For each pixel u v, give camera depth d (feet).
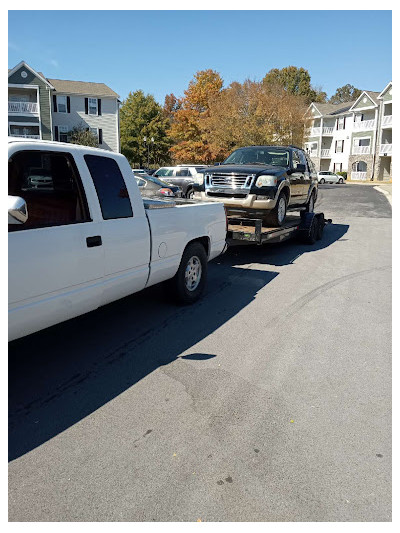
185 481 8.06
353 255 30.37
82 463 8.48
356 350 14.32
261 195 25.14
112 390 11.26
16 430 9.48
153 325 15.88
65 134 126.31
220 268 25.59
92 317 16.61
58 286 10.84
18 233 9.84
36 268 10.14
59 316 11.15
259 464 8.60
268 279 23.20
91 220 11.93
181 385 11.62
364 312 18.19
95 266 12.01
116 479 8.07
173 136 154.92
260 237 24.16
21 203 8.61
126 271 13.50
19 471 8.23
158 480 8.07
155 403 10.69
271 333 15.57
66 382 11.60
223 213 19.93
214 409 10.52
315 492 7.91
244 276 23.72
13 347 13.70
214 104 127.44
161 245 15.07
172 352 13.65
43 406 10.44
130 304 18.24
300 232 32.94
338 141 188.85
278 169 27.04
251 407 10.67
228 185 25.84
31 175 10.79
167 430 9.62
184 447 9.05
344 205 67.15
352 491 7.97
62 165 11.45
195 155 144.97
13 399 10.71
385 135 160.56
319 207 64.39
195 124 145.79
